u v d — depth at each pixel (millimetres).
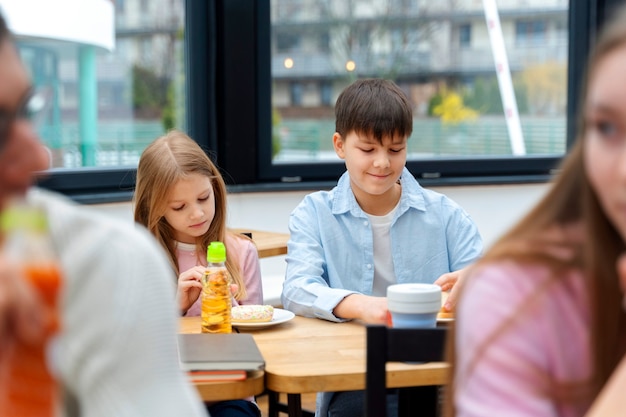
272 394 3025
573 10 4453
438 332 1449
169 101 3975
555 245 857
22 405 709
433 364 1670
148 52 3896
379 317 1986
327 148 4238
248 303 2521
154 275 897
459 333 875
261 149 4094
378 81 2369
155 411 864
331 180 4223
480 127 4441
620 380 761
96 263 870
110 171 3787
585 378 841
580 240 856
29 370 710
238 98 4016
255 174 4094
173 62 3963
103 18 3750
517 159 4426
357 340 1908
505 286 848
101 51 3760
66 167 3697
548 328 839
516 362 824
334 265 2398
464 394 848
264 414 3578
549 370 846
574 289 847
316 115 4199
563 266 845
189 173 2332
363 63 4254
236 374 1598
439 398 1937
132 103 3879
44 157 805
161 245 2410
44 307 692
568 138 4539
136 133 3904
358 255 2406
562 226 868
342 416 2232
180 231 2441
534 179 4328
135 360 870
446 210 2490
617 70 750
